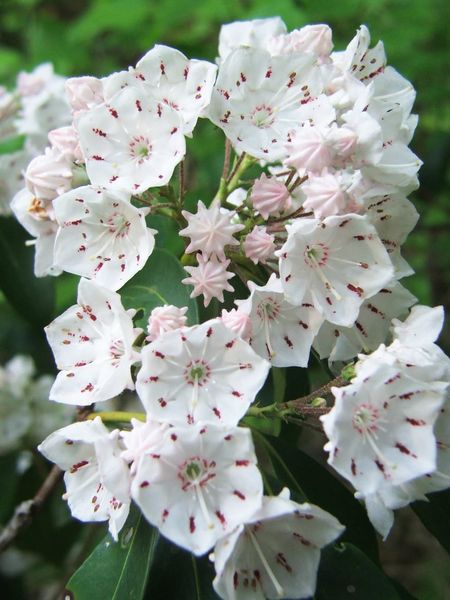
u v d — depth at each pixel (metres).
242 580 0.11
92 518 0.12
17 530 0.15
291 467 0.13
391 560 0.26
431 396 0.11
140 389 0.11
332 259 0.12
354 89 0.12
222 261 0.12
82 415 0.14
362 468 0.11
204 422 0.10
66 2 0.32
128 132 0.12
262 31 0.15
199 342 0.11
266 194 0.12
